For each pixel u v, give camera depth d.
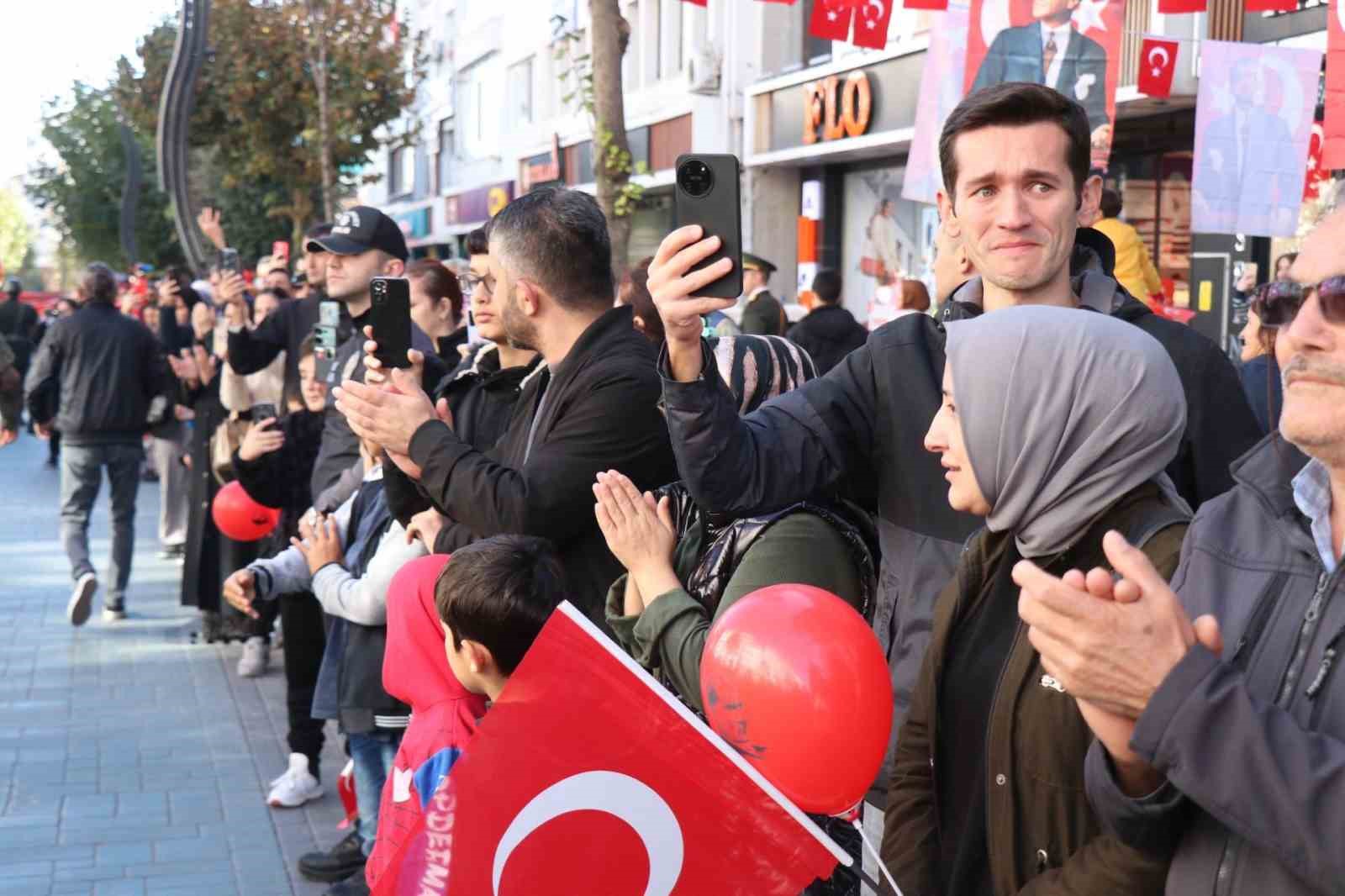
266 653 7.59
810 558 2.56
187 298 12.07
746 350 3.12
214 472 7.36
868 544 2.76
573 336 3.25
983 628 2.11
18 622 8.84
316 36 18.97
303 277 11.97
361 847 4.82
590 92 7.20
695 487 2.44
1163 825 1.63
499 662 2.84
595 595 3.15
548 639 1.86
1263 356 4.63
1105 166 5.50
